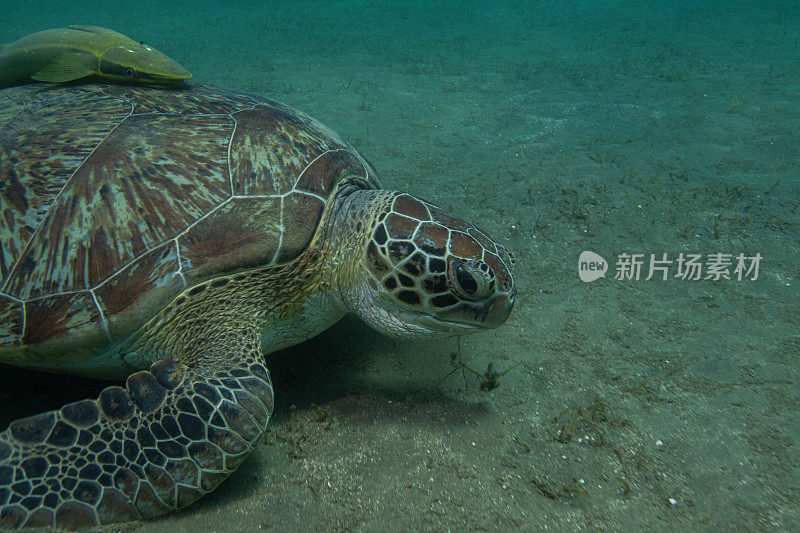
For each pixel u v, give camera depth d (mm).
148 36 2713
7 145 553
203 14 3625
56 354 496
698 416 587
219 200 550
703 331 707
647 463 536
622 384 628
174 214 531
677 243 892
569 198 1022
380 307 571
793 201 1012
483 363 655
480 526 473
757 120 1428
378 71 2014
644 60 2150
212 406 464
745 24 2854
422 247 536
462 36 2719
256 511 472
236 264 533
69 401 556
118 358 528
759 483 517
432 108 1565
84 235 513
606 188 1064
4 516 417
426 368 646
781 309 743
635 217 959
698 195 1036
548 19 3271
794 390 617
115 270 506
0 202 520
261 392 488
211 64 2115
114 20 3223
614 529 477
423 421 573
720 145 1285
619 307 751
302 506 480
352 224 584
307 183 597
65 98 624
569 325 717
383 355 663
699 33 2670
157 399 466
